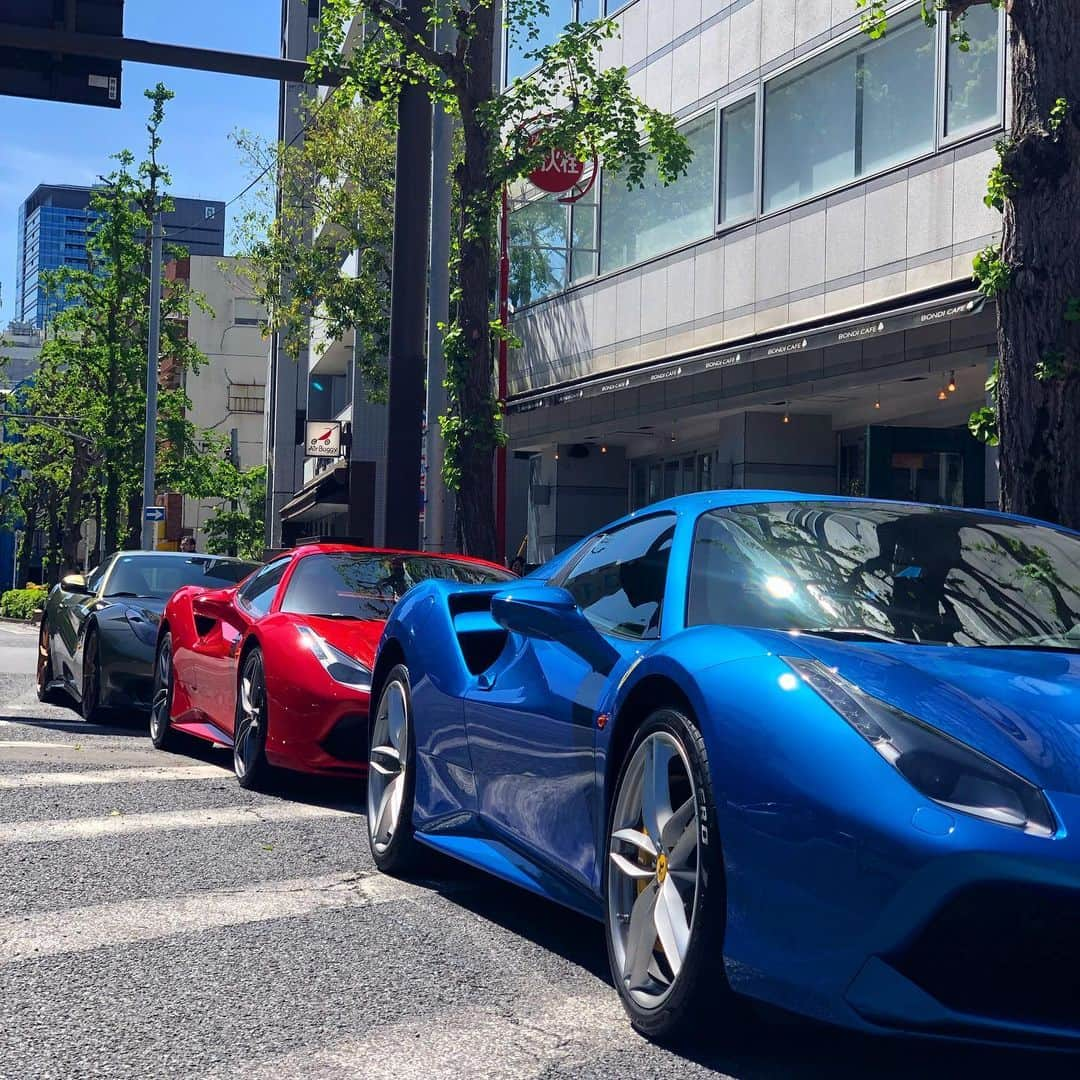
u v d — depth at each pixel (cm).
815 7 1502
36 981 375
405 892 497
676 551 402
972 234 1257
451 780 483
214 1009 352
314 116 2638
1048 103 746
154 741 934
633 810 353
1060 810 264
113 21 1267
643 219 1856
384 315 2600
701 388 1681
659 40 1828
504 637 506
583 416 1994
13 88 1261
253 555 5450
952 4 823
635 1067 310
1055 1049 262
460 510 1359
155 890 485
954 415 1495
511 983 380
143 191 4550
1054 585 392
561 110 1391
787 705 298
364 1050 321
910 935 262
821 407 1650
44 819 619
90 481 5384
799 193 1525
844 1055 320
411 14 1342
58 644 1204
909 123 1351
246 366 7112
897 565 390
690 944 311
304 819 645
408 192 1377
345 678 693
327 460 4062
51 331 4919
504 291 1606
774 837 287
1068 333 741
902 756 276
